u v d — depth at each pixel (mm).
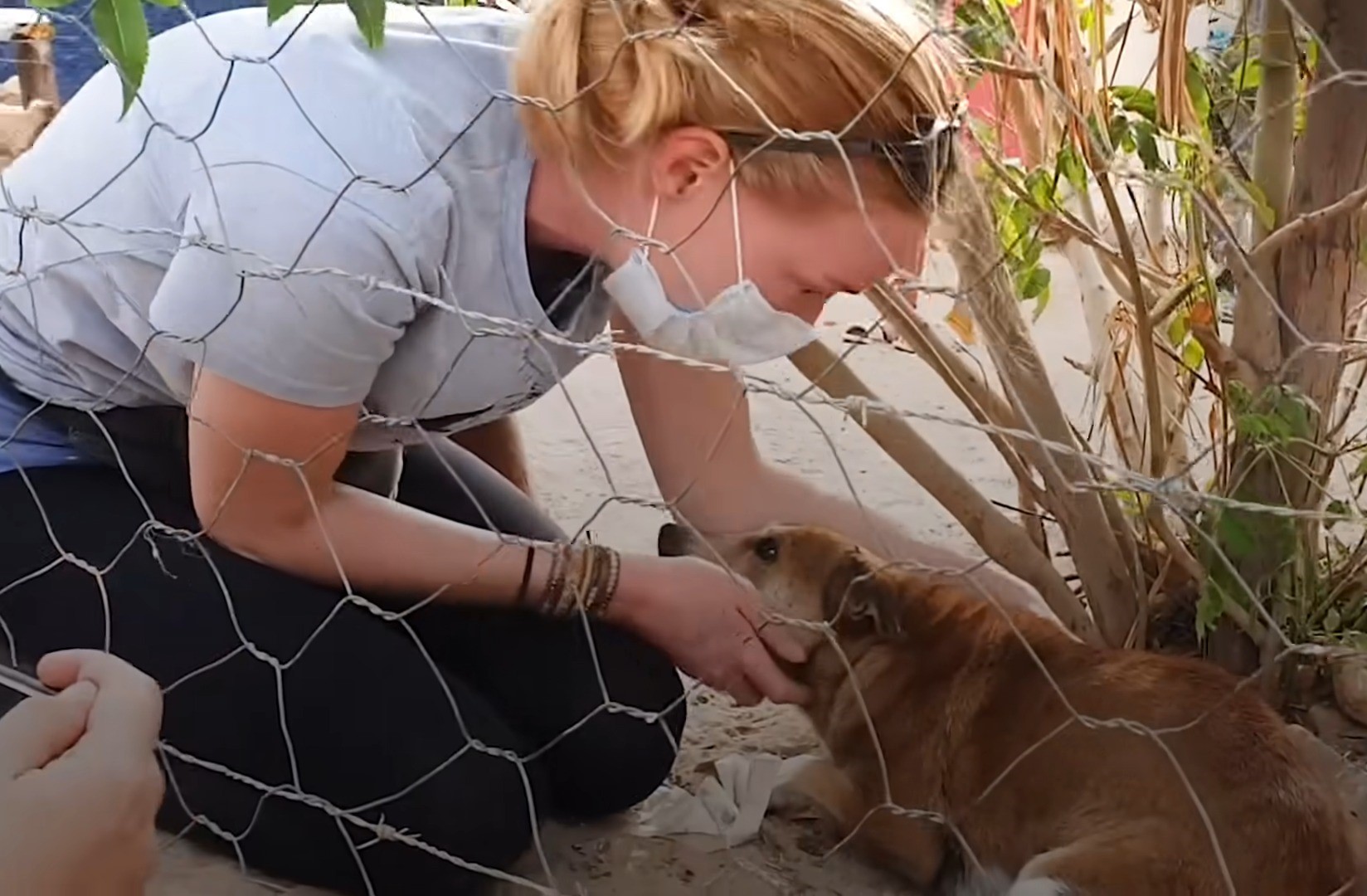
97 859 890
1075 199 1693
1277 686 1714
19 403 1493
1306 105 1381
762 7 1076
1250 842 1301
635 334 1495
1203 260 1492
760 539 1650
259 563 1436
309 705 1402
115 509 1479
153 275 1323
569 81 1139
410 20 1301
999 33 1296
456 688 1466
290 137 1205
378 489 1635
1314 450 1473
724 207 1125
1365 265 1458
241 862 1474
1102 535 1700
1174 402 1785
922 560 1708
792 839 1577
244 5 2055
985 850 1467
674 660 1541
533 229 1269
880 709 1551
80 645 1448
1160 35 1424
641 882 1488
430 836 1398
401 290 1113
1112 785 1370
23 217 1318
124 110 1059
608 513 2389
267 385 1238
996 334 1529
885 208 1112
